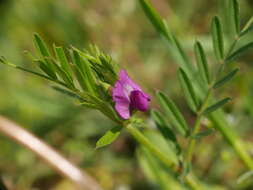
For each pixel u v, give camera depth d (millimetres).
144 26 407
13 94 379
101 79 205
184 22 409
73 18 401
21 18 409
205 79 238
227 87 344
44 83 384
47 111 374
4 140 360
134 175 353
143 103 202
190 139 235
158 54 396
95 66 204
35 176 357
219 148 331
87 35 397
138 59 391
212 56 374
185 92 238
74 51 200
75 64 202
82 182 300
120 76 203
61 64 202
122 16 403
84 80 204
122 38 396
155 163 304
